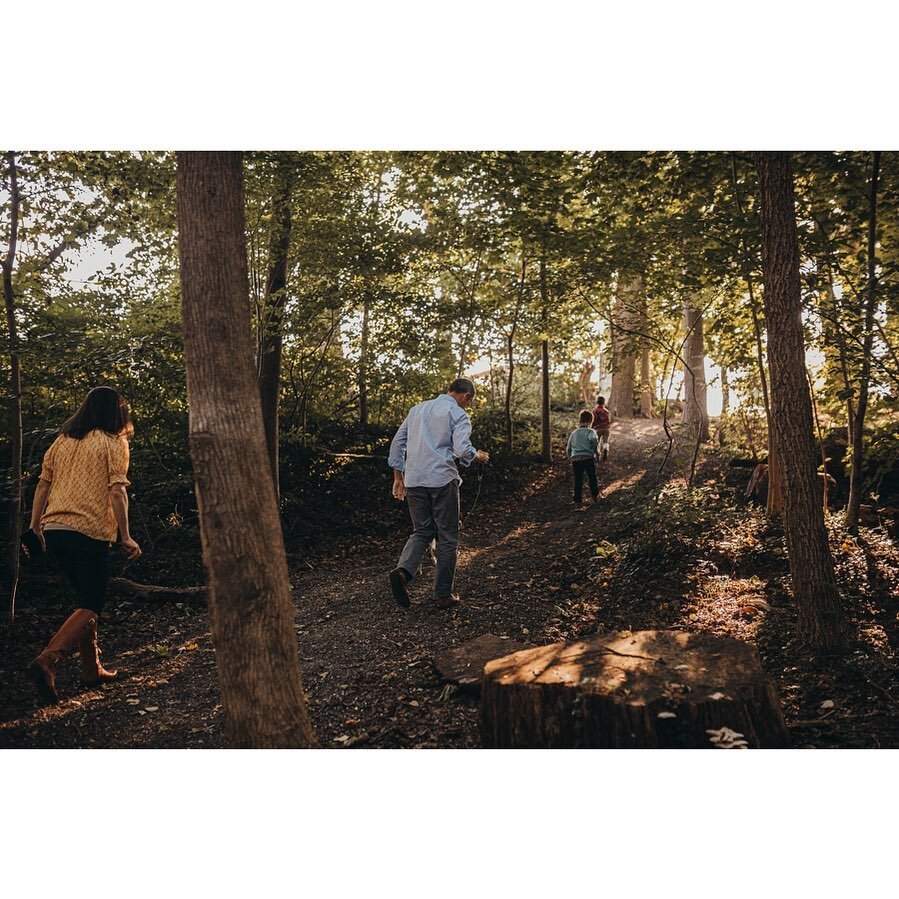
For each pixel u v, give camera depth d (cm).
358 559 872
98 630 568
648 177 725
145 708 396
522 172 778
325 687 397
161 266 844
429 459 515
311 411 1226
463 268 1235
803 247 657
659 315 923
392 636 477
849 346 638
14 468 565
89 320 804
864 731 346
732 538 690
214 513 232
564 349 1451
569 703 287
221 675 233
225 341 238
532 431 1591
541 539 852
